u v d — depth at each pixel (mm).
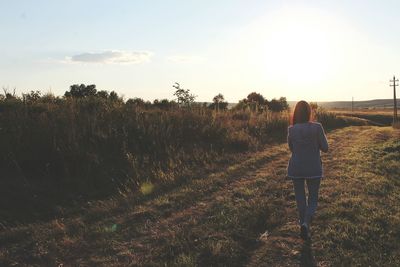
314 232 6805
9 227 7207
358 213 7680
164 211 8055
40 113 13234
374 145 19219
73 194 9297
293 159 6828
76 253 6145
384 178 11219
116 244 6457
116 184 10180
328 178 11117
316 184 6789
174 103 22344
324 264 5652
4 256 5949
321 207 8219
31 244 6473
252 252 6129
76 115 13586
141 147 13211
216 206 8359
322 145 6762
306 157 6738
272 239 6605
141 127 14297
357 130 30203
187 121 17688
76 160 10555
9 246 6406
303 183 6887
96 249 6281
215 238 6500
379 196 9234
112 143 12664
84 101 16344
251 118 24172
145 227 7203
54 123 12070
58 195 9086
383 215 7586
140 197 9102
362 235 6559
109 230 7035
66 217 7945
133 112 15844
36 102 14438
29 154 10359
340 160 14266
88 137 12383
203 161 13109
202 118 18719
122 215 7910
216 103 31891
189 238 6480
